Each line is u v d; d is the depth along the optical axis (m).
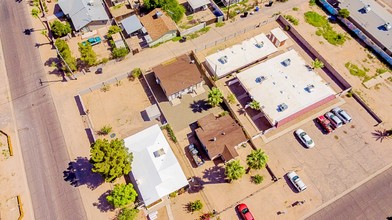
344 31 94.44
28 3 100.75
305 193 68.69
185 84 80.06
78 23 92.75
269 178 70.62
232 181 70.06
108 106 81.00
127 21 93.69
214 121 75.12
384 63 87.69
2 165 72.62
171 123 78.06
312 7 99.94
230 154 70.44
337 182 70.00
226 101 80.00
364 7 95.44
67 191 69.62
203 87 83.75
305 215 66.31
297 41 93.00
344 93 82.19
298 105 76.94
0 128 77.75
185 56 85.12
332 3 101.00
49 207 67.81
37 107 81.06
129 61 88.62
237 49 87.25
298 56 85.19
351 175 70.88
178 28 93.25
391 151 73.88
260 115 78.88
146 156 69.88
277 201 67.88
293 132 76.62
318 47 90.62
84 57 83.62
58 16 98.44
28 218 66.44
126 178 70.81
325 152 73.81
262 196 68.50
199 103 81.06
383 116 78.56
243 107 80.50
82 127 78.00
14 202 68.25
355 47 90.88
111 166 63.25
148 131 74.25
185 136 76.12
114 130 77.25
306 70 82.56
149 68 87.25
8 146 75.12
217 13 97.56
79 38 93.81
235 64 84.69
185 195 68.62
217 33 93.62
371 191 68.94
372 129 76.88
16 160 73.44
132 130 77.25
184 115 79.31
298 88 79.56
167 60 88.62
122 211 65.06
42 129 77.81
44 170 72.25
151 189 65.94
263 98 78.25
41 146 75.44
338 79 84.81
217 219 65.44
